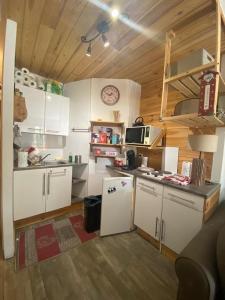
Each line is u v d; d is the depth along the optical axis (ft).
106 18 4.99
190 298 2.95
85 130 10.06
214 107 4.17
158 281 5.02
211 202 5.40
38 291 4.50
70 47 6.68
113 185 7.04
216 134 6.53
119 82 9.85
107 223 7.08
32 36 6.03
